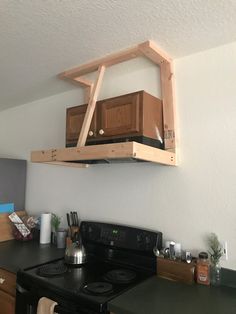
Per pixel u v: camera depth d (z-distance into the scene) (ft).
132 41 5.09
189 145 5.48
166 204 5.68
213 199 5.10
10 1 4.02
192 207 5.33
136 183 6.19
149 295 4.31
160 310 3.79
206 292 4.48
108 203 6.64
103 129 5.50
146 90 6.26
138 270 5.57
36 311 4.86
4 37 5.03
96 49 5.43
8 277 5.57
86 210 7.10
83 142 5.40
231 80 5.10
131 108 5.19
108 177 6.72
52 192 8.03
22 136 9.21
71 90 7.88
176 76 5.78
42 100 8.70
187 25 4.54
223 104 5.15
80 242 6.15
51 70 6.49
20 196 8.63
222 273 4.82
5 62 6.07
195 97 5.49
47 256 6.33
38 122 8.74
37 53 5.65
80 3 4.04
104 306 4.00
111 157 4.55
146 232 5.66
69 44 5.25
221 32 4.76
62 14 4.31
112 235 6.11
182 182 5.50
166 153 5.27
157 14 4.26
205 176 5.23
